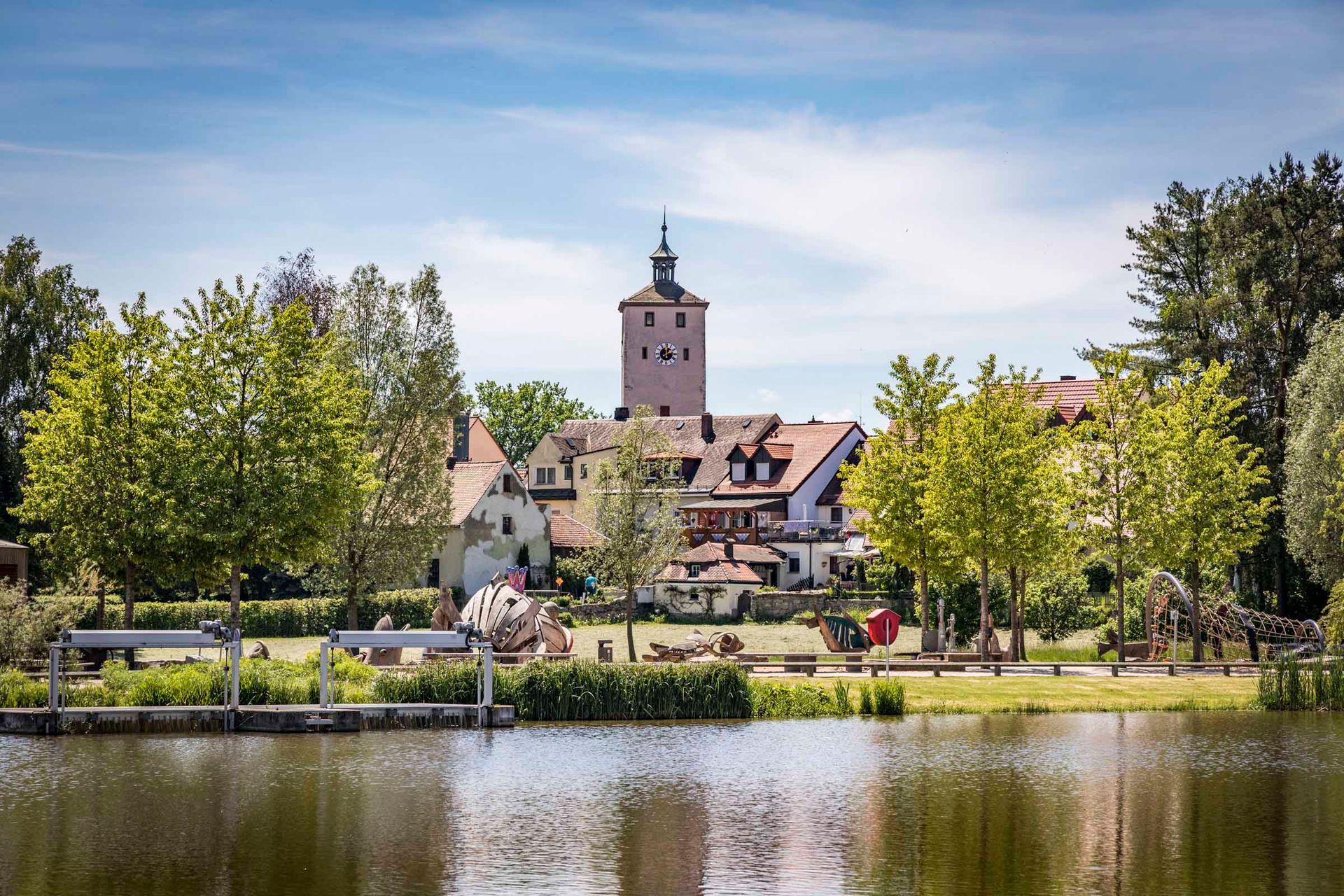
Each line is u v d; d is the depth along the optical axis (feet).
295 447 162.61
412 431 210.79
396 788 97.45
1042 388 192.34
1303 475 205.87
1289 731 131.75
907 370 194.18
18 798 93.04
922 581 194.18
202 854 77.61
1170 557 189.16
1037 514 179.73
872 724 134.92
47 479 164.45
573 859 77.20
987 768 108.27
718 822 87.20
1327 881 73.92
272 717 124.57
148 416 161.99
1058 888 72.13
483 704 131.85
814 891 71.20
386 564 207.41
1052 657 196.24
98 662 157.99
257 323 166.91
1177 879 73.87
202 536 157.48
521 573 188.44
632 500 205.36
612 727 130.41
